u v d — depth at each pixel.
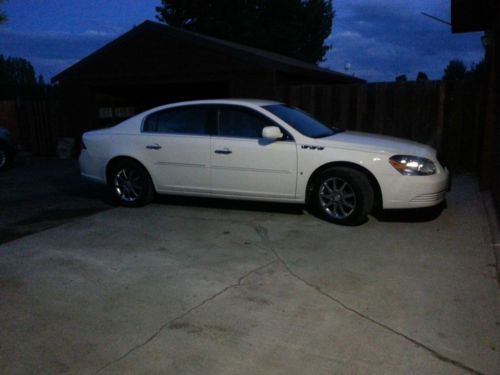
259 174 6.52
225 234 5.98
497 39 7.59
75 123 14.29
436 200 6.04
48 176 11.14
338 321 3.78
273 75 11.23
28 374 3.17
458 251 5.22
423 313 3.88
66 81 14.11
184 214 6.96
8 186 9.90
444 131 9.73
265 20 27.72
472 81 9.32
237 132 6.69
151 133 7.20
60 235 6.08
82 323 3.82
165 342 3.52
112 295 4.31
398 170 5.92
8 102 15.18
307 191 6.38
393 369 3.15
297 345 3.46
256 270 4.82
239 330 3.67
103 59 13.44
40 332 3.70
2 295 4.34
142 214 7.04
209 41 11.87
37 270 4.92
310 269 4.82
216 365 3.23
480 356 3.27
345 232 5.94
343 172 6.06
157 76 12.81
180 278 4.65
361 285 4.42
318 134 6.60
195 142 6.83
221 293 4.30
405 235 5.79
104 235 6.04
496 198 6.63
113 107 15.23
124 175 7.46
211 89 14.82
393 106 10.05
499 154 6.42
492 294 4.18
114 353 3.40
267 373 3.14
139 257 5.23
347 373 3.12
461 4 9.16
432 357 3.28
